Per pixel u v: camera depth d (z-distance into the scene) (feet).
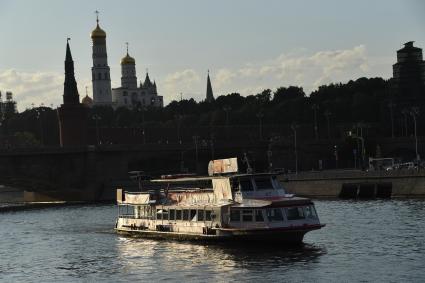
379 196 622.95
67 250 360.28
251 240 315.78
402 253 298.15
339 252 305.73
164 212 363.56
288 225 311.68
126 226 398.21
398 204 514.68
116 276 282.36
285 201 315.37
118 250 343.87
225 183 331.98
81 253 345.31
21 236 439.22
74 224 495.41
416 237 337.52
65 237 415.23
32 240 414.41
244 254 307.37
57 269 308.60
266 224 310.86
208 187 366.43
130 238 382.63
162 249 332.80
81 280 280.31
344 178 653.30
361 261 285.23
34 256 349.82
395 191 614.34
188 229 345.51
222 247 324.80
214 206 328.90
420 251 300.81
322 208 517.96
